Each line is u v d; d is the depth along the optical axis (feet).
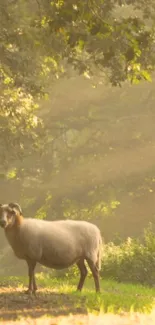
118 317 74.23
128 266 157.58
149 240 168.96
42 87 163.94
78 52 147.33
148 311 79.41
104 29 83.10
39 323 68.23
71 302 85.30
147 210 335.67
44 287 111.55
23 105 180.14
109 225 338.13
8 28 139.54
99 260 99.76
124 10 245.86
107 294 95.40
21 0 144.05
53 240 94.53
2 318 71.51
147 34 88.43
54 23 85.35
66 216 339.57
